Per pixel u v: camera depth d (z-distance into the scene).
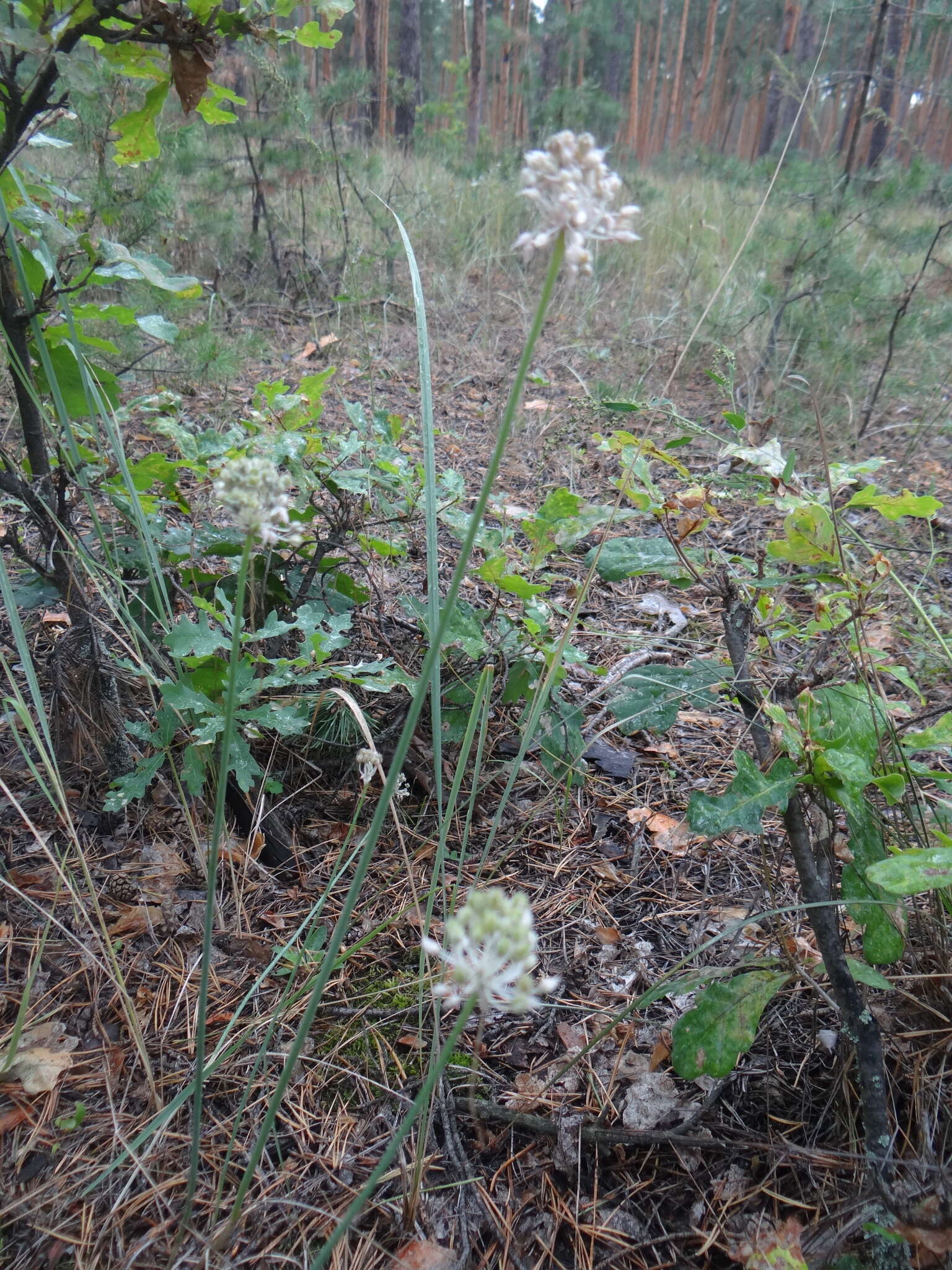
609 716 2.40
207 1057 1.49
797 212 6.45
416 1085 1.47
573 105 9.16
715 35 17.95
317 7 1.54
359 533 2.19
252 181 5.85
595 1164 1.36
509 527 2.63
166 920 1.74
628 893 1.90
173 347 3.77
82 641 1.86
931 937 1.42
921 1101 1.30
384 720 2.18
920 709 2.29
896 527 3.28
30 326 1.64
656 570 1.78
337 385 4.54
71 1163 1.32
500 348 5.65
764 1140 1.36
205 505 2.97
